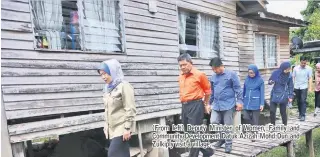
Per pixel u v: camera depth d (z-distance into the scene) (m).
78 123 4.81
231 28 9.49
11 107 4.12
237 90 5.05
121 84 3.71
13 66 4.24
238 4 9.74
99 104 5.33
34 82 4.46
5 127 3.98
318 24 20.34
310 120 7.54
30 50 4.48
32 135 4.19
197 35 8.20
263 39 11.55
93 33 5.44
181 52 7.64
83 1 5.29
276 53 12.28
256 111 5.98
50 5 4.86
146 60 6.41
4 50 4.17
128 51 6.01
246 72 10.36
